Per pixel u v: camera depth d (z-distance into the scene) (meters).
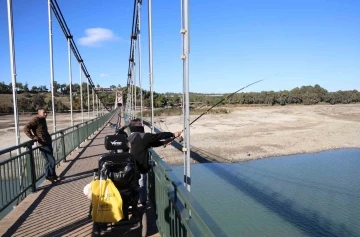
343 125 45.38
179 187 2.43
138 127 4.06
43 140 6.19
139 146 3.87
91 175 7.11
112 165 3.48
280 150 26.67
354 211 12.45
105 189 3.27
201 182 16.30
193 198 2.12
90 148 11.66
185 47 2.99
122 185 3.46
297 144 29.48
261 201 13.38
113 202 3.24
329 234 10.28
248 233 10.41
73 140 10.81
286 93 85.56
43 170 6.55
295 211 12.31
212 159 22.12
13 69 6.11
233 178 17.19
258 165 21.19
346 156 24.80
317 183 16.62
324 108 76.00
